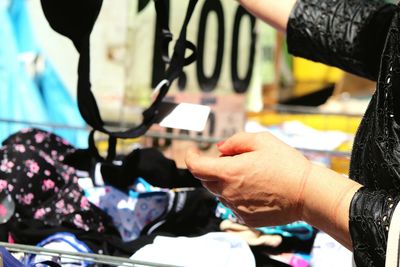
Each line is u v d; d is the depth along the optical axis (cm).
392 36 109
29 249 114
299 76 371
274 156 108
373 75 142
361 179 111
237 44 249
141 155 147
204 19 239
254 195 108
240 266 130
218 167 109
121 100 277
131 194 150
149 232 149
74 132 284
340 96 370
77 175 162
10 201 142
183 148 217
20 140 164
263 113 315
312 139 284
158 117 138
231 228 147
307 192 105
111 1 277
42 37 294
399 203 98
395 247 95
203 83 244
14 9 292
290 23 148
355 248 99
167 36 138
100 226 146
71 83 295
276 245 145
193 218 151
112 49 278
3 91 287
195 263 125
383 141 105
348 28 142
